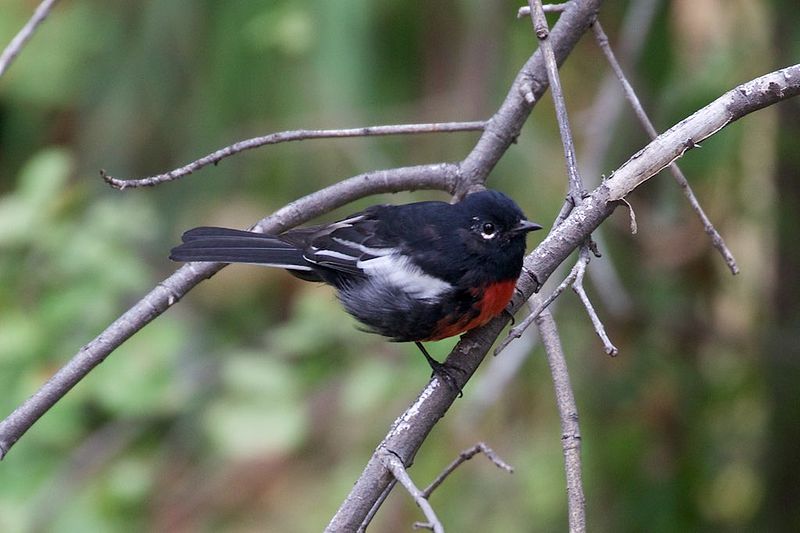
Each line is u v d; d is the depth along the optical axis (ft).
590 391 33.81
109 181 21.48
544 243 21.48
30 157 41.73
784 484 35.42
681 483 34.37
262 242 24.57
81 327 33.94
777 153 33.06
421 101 34.86
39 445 34.35
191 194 37.65
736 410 35.96
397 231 24.53
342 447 36.76
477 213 23.44
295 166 36.19
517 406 34.22
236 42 33.86
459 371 22.02
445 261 23.38
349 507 18.58
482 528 33.94
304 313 36.19
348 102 33.86
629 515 34.01
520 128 24.81
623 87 22.54
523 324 17.44
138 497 35.40
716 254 34.50
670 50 32.89
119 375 34.30
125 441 36.76
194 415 37.47
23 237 34.58
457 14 34.12
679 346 34.50
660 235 34.45
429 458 34.78
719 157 31.96
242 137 35.65
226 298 41.93
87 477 35.91
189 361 38.91
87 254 34.47
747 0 32.17
